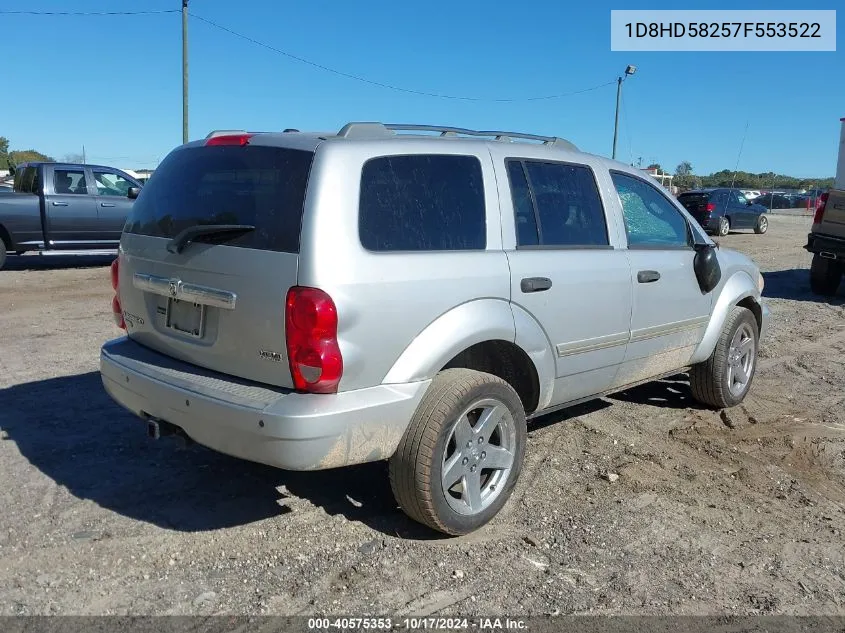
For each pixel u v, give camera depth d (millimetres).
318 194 3232
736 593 3354
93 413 5344
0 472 4305
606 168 4781
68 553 3465
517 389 4289
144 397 3650
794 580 3482
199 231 3438
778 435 5402
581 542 3754
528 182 4172
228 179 3594
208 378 3488
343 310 3172
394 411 3373
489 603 3195
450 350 3539
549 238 4203
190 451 4703
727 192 25109
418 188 3598
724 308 5633
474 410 3740
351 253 3238
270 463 3195
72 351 7137
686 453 5004
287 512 3945
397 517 3936
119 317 4289
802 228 29578
